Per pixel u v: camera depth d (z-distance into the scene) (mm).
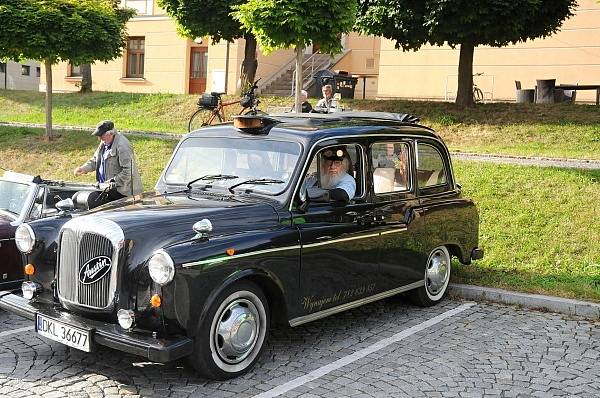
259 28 10461
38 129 16516
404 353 5488
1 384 4703
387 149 6281
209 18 17625
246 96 13195
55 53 14539
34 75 41000
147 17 26141
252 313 4945
